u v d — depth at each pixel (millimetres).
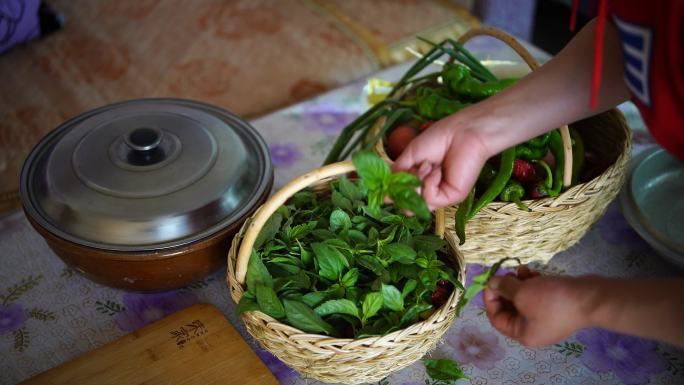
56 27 1620
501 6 1702
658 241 833
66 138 889
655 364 788
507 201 812
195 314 816
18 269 932
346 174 977
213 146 870
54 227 785
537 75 691
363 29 1631
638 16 516
